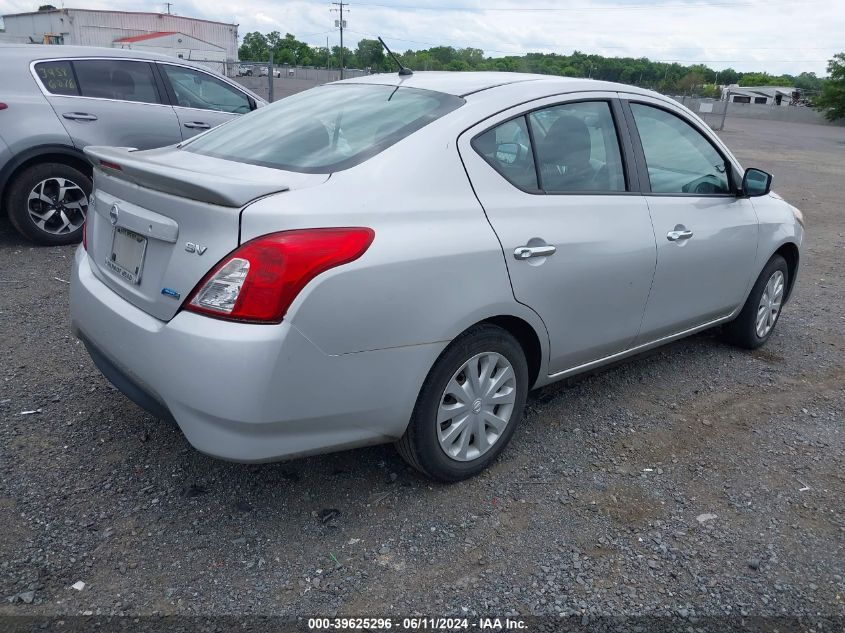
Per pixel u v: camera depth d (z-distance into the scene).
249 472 3.27
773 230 4.86
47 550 2.70
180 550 2.75
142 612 2.45
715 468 3.54
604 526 3.03
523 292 3.16
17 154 6.45
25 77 6.57
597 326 3.65
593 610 2.56
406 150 2.96
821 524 3.13
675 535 3.00
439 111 3.17
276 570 2.68
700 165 4.32
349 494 3.15
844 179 17.03
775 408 4.26
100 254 3.18
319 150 3.05
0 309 5.11
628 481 3.38
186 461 3.33
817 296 6.81
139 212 2.83
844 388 4.61
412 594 2.59
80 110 6.78
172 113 7.35
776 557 2.89
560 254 3.30
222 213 2.53
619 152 3.79
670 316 4.14
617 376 4.59
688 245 4.07
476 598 2.59
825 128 47.12
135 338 2.74
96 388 3.99
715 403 4.28
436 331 2.86
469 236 2.96
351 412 2.73
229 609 2.48
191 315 2.56
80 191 6.85
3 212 6.72
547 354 3.45
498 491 3.24
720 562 2.84
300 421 2.62
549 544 2.90
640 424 3.96
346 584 2.62
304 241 2.52
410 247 2.76
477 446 3.26
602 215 3.56
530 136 3.36
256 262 2.48
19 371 4.15
